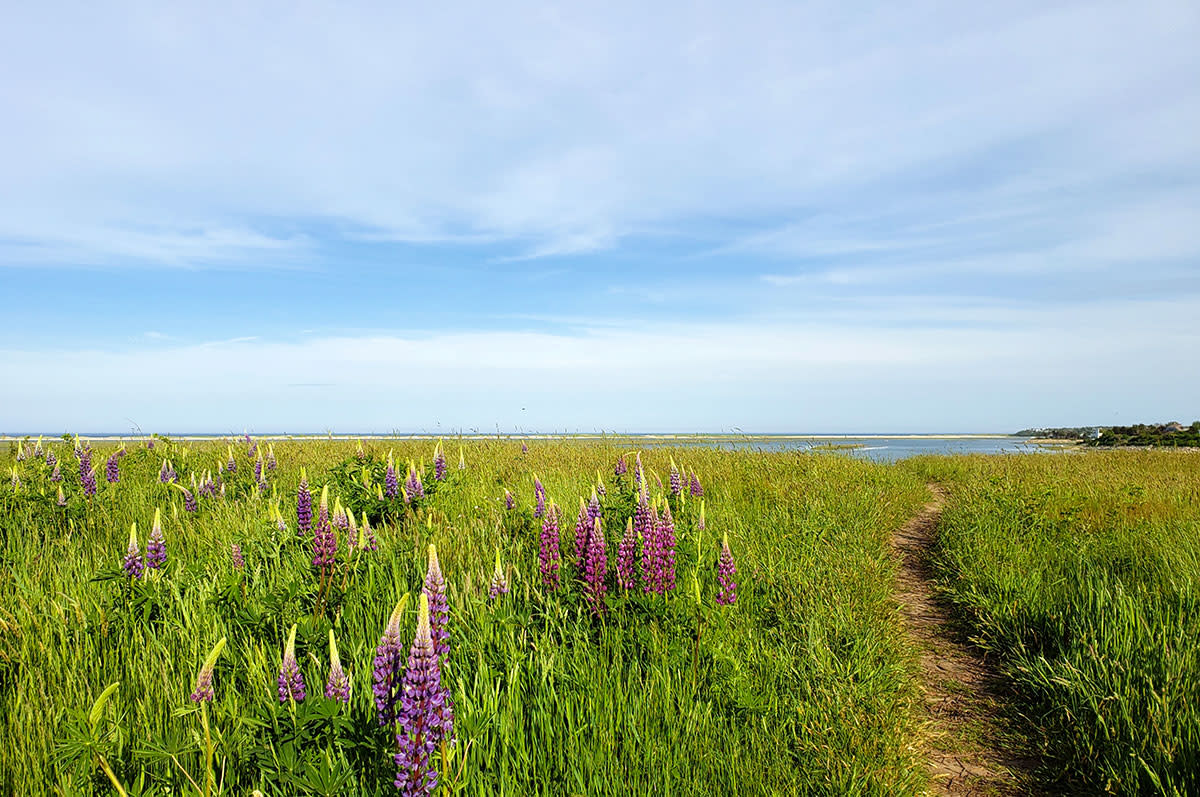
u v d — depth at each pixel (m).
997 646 6.50
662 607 5.08
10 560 6.23
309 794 2.79
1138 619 5.70
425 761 2.72
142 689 4.07
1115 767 4.27
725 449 20.27
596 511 6.28
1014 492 12.90
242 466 12.53
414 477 8.36
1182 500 12.51
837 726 4.53
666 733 4.05
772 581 7.14
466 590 5.35
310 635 4.29
